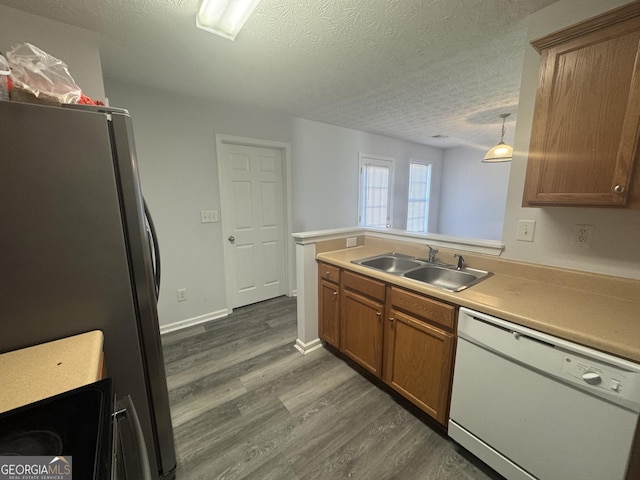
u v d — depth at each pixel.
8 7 1.35
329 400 1.80
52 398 0.60
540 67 1.26
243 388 1.91
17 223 0.81
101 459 0.47
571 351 0.98
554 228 1.48
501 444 1.22
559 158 1.24
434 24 1.49
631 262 1.28
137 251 1.03
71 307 0.92
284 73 2.08
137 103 2.30
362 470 1.34
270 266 3.43
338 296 2.11
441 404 1.47
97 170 0.90
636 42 1.01
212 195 2.80
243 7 1.30
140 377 1.07
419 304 1.53
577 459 1.01
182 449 1.45
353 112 3.11
